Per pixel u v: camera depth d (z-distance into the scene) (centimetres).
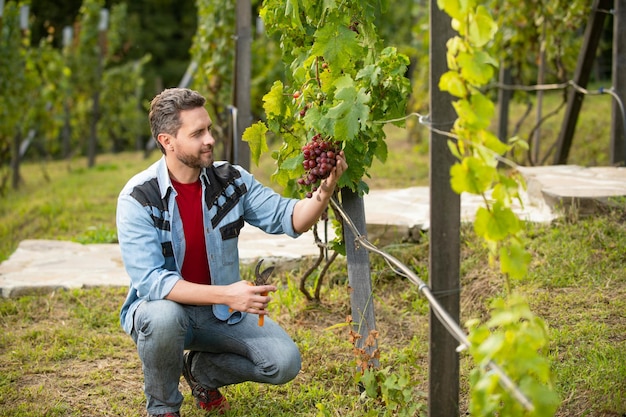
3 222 891
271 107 376
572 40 852
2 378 393
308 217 336
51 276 534
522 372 225
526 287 443
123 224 321
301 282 456
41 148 1694
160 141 322
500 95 857
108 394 376
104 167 1410
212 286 312
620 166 662
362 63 375
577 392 332
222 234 333
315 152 327
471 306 446
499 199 241
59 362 414
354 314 364
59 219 821
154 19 3055
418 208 579
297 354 328
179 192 330
